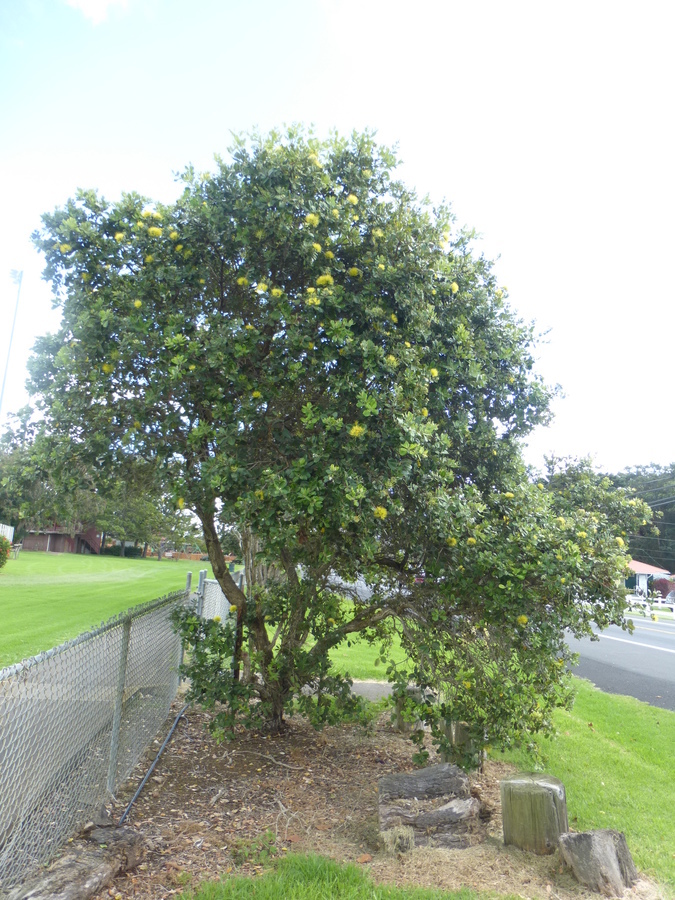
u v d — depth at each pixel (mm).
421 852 3594
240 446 4125
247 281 4270
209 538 5246
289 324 4137
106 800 3971
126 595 15328
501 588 4039
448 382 4441
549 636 4117
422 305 4332
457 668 4746
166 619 5617
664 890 3443
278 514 3770
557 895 3258
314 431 4184
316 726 5016
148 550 51406
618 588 3984
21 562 27438
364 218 4578
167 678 6051
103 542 47312
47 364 4289
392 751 5508
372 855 3613
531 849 3697
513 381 5012
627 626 4031
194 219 4277
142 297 4301
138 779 4516
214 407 4090
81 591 16109
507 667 4527
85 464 4320
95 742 3799
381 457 3887
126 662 4309
